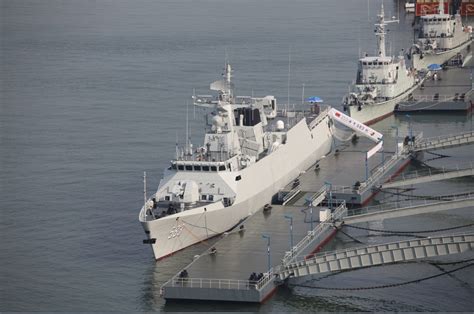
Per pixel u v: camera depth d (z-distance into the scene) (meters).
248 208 155.00
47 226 156.50
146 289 132.50
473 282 131.00
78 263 141.38
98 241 149.75
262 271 130.12
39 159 194.00
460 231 149.88
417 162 191.12
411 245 130.00
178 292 126.62
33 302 129.25
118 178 180.38
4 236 152.38
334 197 163.88
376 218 150.25
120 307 127.44
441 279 132.25
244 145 163.38
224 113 159.38
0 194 172.50
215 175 151.25
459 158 192.50
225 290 125.50
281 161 167.62
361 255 130.00
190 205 147.75
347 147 196.88
